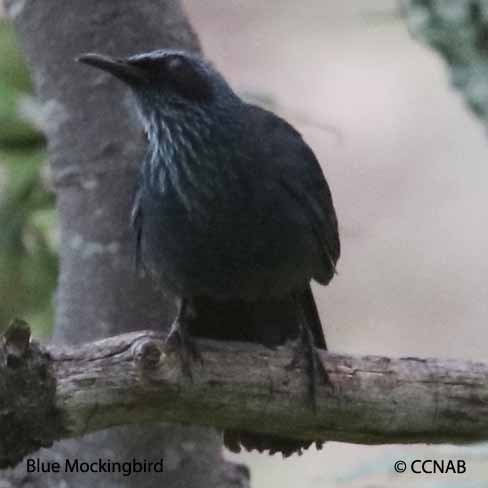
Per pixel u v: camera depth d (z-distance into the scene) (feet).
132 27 42.57
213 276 37.86
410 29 46.44
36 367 30.71
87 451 41.63
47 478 41.50
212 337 39.19
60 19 42.60
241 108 38.70
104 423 32.42
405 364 35.99
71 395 31.27
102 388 31.68
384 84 73.10
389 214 70.79
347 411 35.47
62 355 31.45
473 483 37.32
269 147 38.04
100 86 42.24
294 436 36.01
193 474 42.01
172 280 38.22
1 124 46.39
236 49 72.54
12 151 47.39
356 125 72.28
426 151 72.23
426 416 35.91
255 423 35.17
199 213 37.40
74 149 42.57
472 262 69.97
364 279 69.26
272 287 38.09
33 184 47.34
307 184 38.55
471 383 36.06
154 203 37.88
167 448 41.86
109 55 42.50
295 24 73.00
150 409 33.06
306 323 36.73
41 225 47.32
